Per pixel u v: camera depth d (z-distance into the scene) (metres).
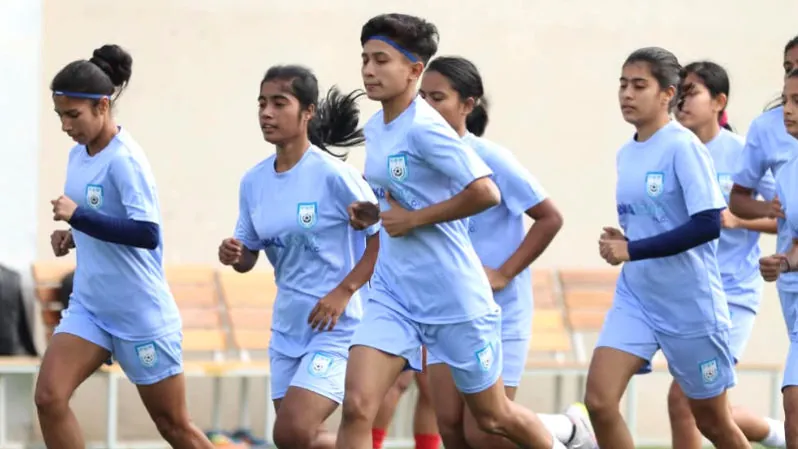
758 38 35.00
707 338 20.11
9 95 29.45
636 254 19.12
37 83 29.73
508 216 20.88
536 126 33.50
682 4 34.53
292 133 19.28
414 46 17.11
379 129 17.47
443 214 16.91
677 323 20.02
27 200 29.62
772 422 24.25
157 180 30.84
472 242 20.81
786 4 35.22
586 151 33.88
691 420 22.62
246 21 31.47
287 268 19.59
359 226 18.34
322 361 18.98
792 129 18.52
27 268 29.58
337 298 18.91
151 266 19.45
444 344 17.61
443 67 20.34
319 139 21.92
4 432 28.72
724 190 23.77
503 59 33.28
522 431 18.52
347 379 17.25
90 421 30.28
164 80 30.91
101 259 19.17
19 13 29.50
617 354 19.92
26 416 29.31
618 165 20.31
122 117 30.61
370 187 19.52
